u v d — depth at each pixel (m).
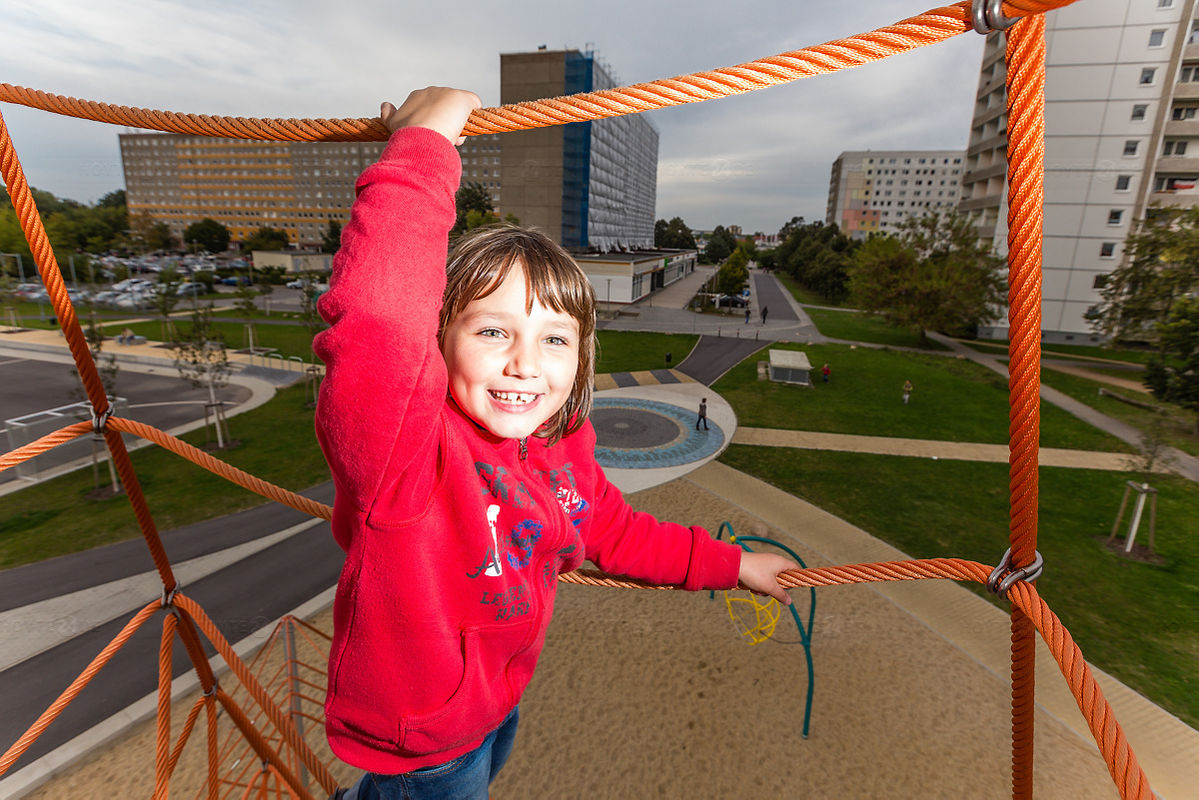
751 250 184.38
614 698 12.48
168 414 28.81
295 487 21.06
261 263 84.56
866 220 171.25
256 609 14.80
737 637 14.23
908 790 10.66
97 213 107.62
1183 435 28.31
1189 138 44.88
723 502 20.61
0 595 15.11
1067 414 31.20
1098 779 10.80
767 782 10.80
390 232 1.03
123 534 18.02
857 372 38.88
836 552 17.69
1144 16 43.47
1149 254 39.47
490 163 95.62
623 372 38.12
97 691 12.15
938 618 14.90
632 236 121.94
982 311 47.62
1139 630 14.40
